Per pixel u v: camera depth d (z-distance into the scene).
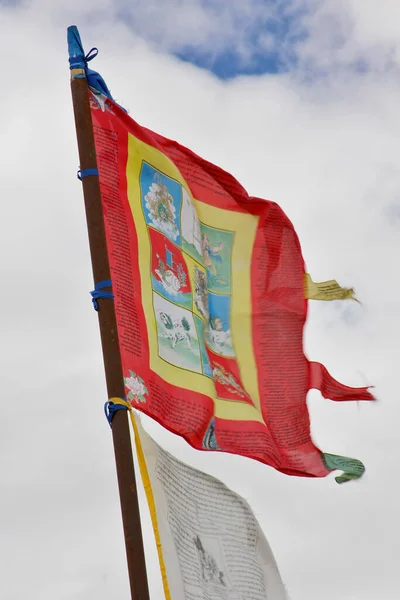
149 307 15.77
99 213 15.23
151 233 16.28
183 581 13.85
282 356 17.92
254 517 15.29
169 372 15.67
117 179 16.12
